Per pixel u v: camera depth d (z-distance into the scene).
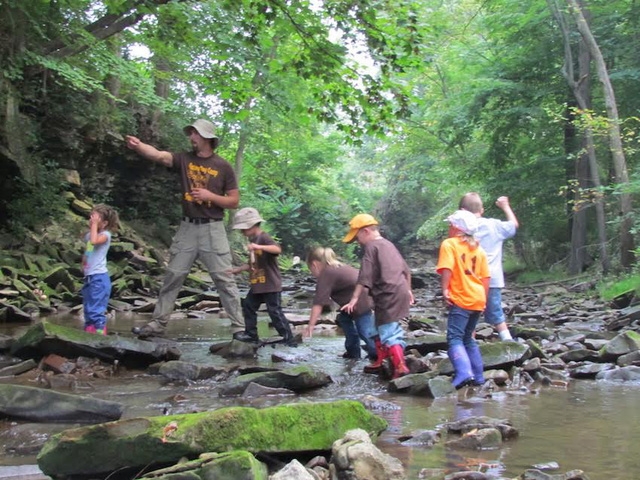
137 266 14.95
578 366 5.97
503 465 3.15
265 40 9.75
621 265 15.05
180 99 19.89
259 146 23.48
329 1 8.33
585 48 18.27
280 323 7.36
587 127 15.27
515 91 20.69
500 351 5.60
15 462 3.22
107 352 5.75
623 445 3.52
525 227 22.95
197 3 10.67
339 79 9.12
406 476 2.98
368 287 5.53
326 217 35.44
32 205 14.34
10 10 11.52
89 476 2.96
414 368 5.57
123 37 15.14
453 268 5.16
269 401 4.61
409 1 8.77
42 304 10.19
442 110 23.89
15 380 5.21
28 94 15.31
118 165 19.33
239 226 7.28
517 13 19.84
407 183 32.06
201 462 2.74
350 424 3.40
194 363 5.73
